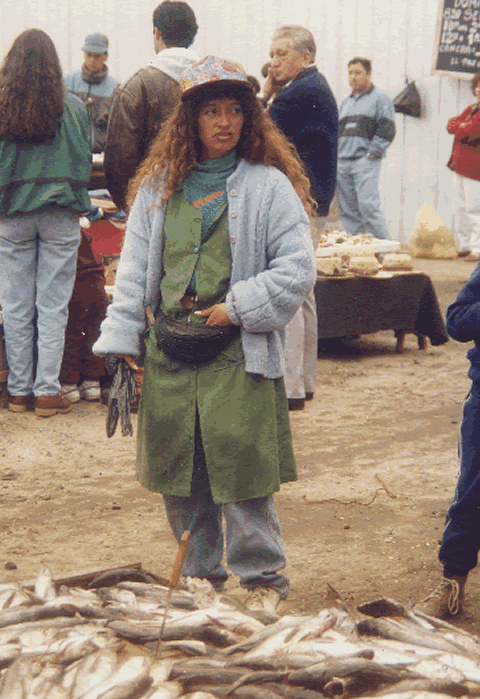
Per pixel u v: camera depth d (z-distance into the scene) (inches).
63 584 164.9
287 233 165.2
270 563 175.9
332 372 406.6
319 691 117.2
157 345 168.4
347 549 225.0
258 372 165.6
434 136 724.7
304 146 313.9
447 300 542.3
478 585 205.6
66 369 348.5
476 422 178.5
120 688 111.0
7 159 305.6
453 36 700.7
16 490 260.7
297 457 295.1
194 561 183.2
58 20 661.9
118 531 233.3
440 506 254.1
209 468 167.8
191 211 165.6
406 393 374.6
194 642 128.0
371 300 417.1
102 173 360.5
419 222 714.2
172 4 294.5
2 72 300.4
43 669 117.0
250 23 709.9
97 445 302.5
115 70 679.1
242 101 163.8
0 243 322.3
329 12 722.2
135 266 171.2
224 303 165.5
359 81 643.5
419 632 133.4
